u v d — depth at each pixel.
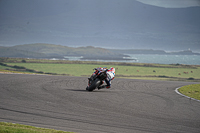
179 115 32.56
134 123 27.98
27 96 41.44
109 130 25.12
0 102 35.41
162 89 61.72
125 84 70.00
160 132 25.22
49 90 49.62
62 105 35.53
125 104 38.38
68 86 58.31
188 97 49.12
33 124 25.81
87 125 26.50
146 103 40.16
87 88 51.38
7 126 23.20
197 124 28.58
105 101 40.09
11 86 52.84
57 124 26.28
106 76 51.09
